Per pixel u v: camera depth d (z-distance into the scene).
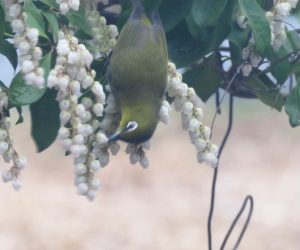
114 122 7.12
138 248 23.41
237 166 30.25
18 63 6.24
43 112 7.00
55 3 6.36
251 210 8.47
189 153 31.45
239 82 7.62
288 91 7.66
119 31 7.23
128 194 27.50
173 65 6.95
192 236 23.98
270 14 6.80
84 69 6.04
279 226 24.41
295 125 6.94
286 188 27.83
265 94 7.66
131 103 7.02
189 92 6.74
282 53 7.40
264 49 6.75
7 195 26.64
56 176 28.69
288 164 30.48
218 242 23.41
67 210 25.77
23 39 5.86
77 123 6.11
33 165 29.53
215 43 7.01
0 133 6.21
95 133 7.03
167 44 7.21
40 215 25.17
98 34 6.78
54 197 26.73
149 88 7.00
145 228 24.58
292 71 7.34
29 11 6.07
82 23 6.54
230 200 26.80
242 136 33.34
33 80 5.76
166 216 25.52
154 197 27.27
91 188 6.36
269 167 30.27
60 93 6.05
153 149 31.89
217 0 6.68
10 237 23.75
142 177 29.06
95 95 6.29
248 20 6.70
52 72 5.92
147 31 7.00
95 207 26.12
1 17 6.29
